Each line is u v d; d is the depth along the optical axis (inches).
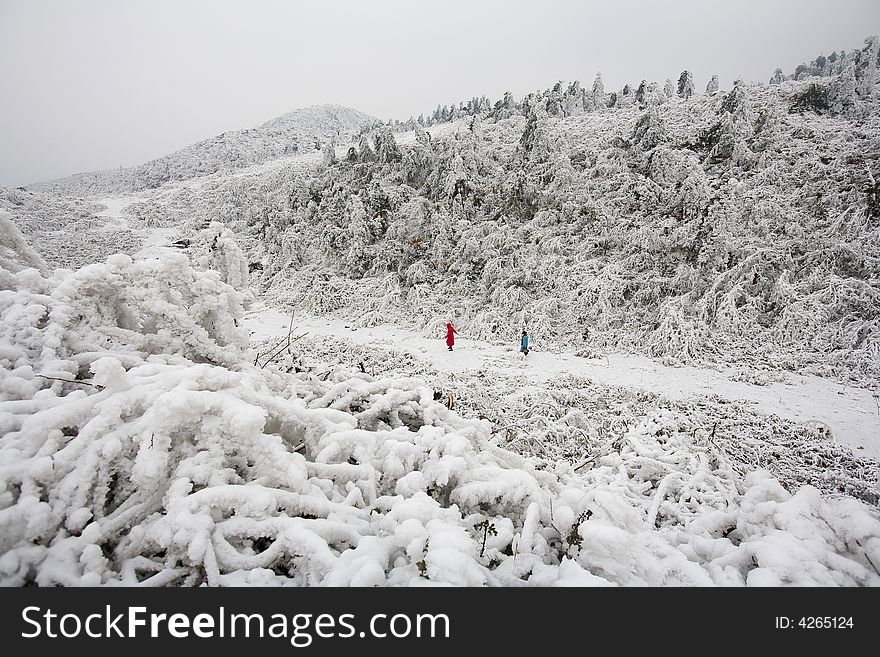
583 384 453.4
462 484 110.3
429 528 83.5
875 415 389.4
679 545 105.6
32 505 73.0
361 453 118.0
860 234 592.7
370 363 485.7
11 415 91.4
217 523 82.3
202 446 92.7
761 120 838.5
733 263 608.1
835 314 533.6
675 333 550.9
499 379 465.7
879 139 719.1
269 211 1139.3
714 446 292.7
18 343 126.1
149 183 2317.9
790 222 644.7
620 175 797.9
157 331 162.9
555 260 704.4
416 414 169.2
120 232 1339.8
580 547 90.4
